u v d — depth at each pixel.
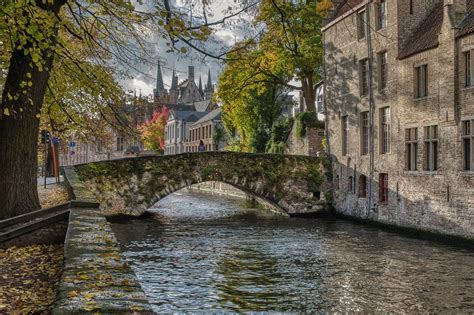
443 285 13.44
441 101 20.84
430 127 21.78
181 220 28.56
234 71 35.66
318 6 27.86
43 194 22.30
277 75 39.12
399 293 12.69
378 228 25.31
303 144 36.22
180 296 12.40
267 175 30.38
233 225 26.50
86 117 17.98
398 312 11.13
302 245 19.94
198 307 11.42
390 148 24.98
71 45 15.18
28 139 11.66
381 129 26.09
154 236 22.42
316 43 34.03
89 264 5.53
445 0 20.55
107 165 27.69
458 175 19.88
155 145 101.81
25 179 11.68
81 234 7.62
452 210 20.25
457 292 12.74
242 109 45.25
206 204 39.59
